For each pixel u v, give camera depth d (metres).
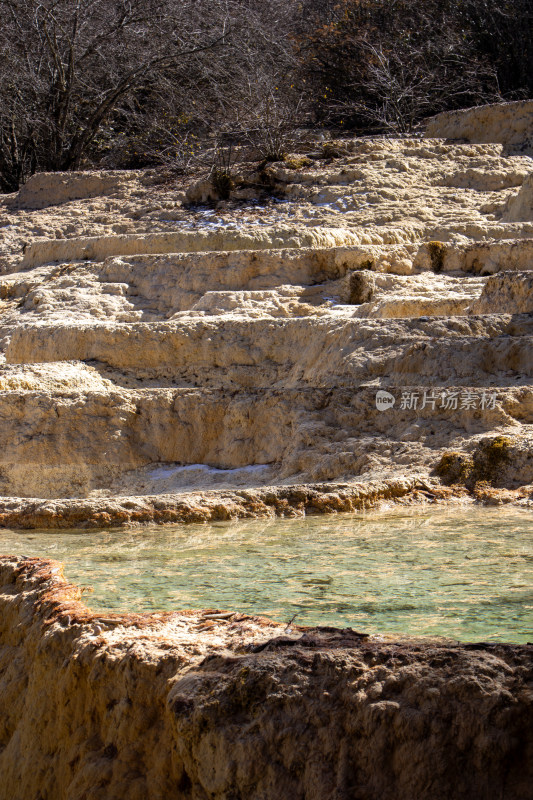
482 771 2.40
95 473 9.31
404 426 8.43
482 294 11.38
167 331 12.00
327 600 4.20
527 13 26.83
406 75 27.09
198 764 2.68
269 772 2.56
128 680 3.10
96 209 22.30
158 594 4.47
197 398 9.61
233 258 15.02
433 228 17.06
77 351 12.45
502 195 19.50
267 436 9.19
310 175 20.89
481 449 7.55
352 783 2.48
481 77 27.39
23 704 3.83
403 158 21.25
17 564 4.86
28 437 9.53
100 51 27.52
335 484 7.32
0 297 17.52
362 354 9.83
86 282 16.02
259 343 11.56
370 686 2.60
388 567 4.89
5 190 28.83
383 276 13.91
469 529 5.96
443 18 27.55
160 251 17.39
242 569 5.04
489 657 2.63
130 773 2.97
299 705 2.63
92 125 27.80
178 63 27.45
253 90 25.84
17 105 27.20
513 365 9.20
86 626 3.56
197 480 8.95
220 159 22.70
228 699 2.71
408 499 7.17
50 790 3.39
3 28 27.16
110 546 6.08
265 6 32.75
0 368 11.55
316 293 14.33
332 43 28.66
